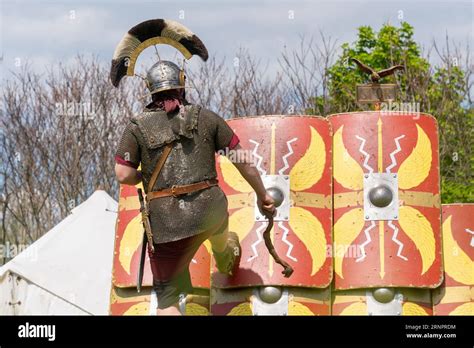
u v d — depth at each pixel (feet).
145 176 20.10
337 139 23.04
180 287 20.38
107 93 60.29
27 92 60.95
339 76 60.64
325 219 22.54
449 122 58.80
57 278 28.25
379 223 22.41
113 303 23.66
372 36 61.05
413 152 22.76
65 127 59.57
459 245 22.89
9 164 60.18
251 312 22.11
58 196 58.90
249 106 62.03
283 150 22.68
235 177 22.86
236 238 22.13
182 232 19.67
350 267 22.36
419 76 59.41
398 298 22.25
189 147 19.92
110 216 30.25
